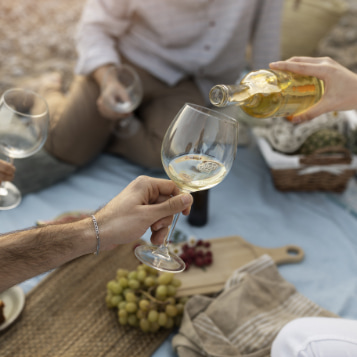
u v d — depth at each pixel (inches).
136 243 63.2
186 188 36.1
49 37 149.6
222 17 79.7
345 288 61.2
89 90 81.4
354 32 173.5
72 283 56.3
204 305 51.4
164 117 85.6
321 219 75.9
